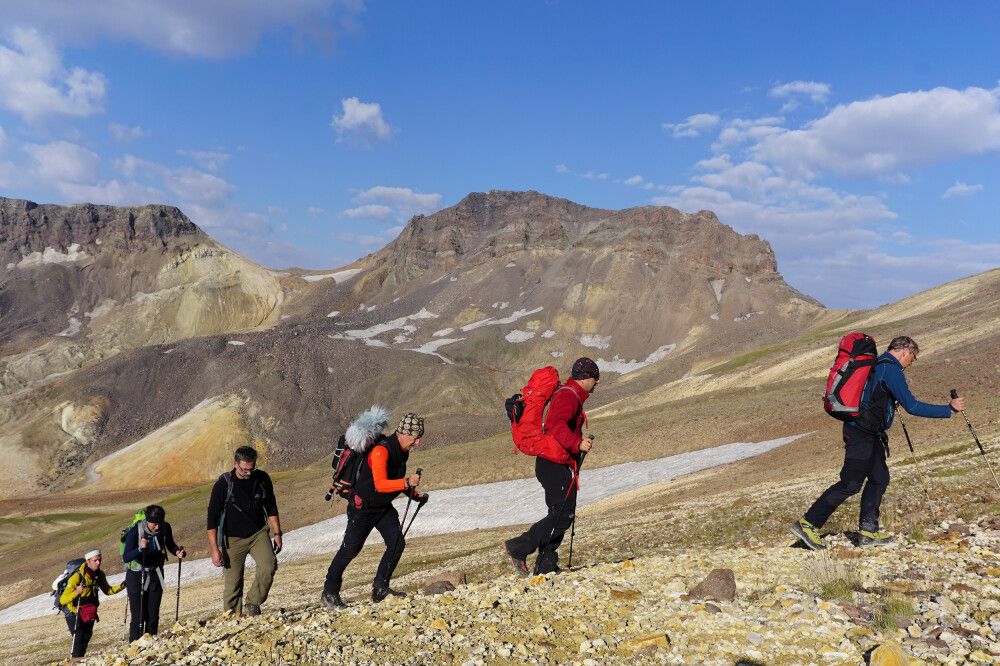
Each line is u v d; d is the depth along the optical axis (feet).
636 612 19.81
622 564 26.71
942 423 116.16
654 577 23.89
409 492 26.99
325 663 17.53
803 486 74.95
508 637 18.48
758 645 16.44
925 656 14.99
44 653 86.74
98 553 41.16
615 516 116.98
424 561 111.55
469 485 270.26
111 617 111.24
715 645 16.69
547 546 27.32
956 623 16.98
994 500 35.50
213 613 76.89
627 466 244.42
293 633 20.54
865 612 18.20
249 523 32.04
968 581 20.31
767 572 23.63
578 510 168.76
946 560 23.20
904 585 20.39
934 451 80.12
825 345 468.34
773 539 46.39
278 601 77.97
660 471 214.07
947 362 233.14
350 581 93.76
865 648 15.62
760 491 86.94
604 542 70.49
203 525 273.54
